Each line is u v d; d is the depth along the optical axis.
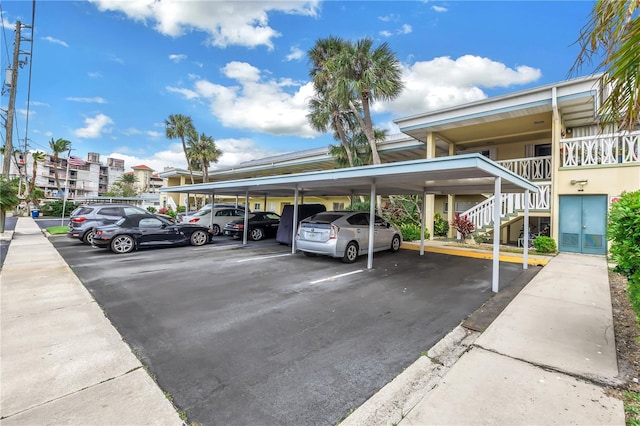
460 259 9.27
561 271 7.42
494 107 10.62
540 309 4.70
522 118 10.91
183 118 31.69
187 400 2.51
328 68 14.13
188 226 11.69
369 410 2.41
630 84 2.62
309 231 8.81
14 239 13.05
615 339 3.60
